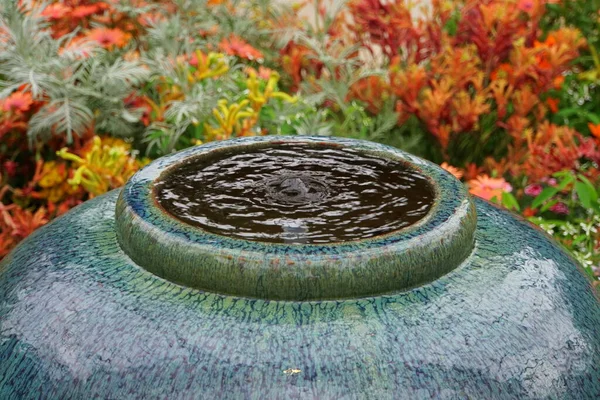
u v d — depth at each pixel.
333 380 0.91
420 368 0.93
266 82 2.03
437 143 2.10
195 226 1.03
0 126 1.67
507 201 1.60
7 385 0.99
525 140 2.06
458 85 1.99
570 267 1.15
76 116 1.70
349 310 0.96
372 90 2.10
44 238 1.16
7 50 1.74
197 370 0.92
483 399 0.93
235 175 1.18
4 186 1.76
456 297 1.00
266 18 2.39
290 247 0.98
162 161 1.20
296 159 1.23
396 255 0.98
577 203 1.90
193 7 2.19
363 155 1.25
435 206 1.08
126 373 0.93
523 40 2.02
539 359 0.98
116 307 0.99
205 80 1.88
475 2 2.15
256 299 0.97
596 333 1.07
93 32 1.89
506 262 1.08
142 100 1.86
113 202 1.21
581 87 2.27
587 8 2.36
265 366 0.92
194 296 0.98
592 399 1.01
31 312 1.03
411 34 2.19
